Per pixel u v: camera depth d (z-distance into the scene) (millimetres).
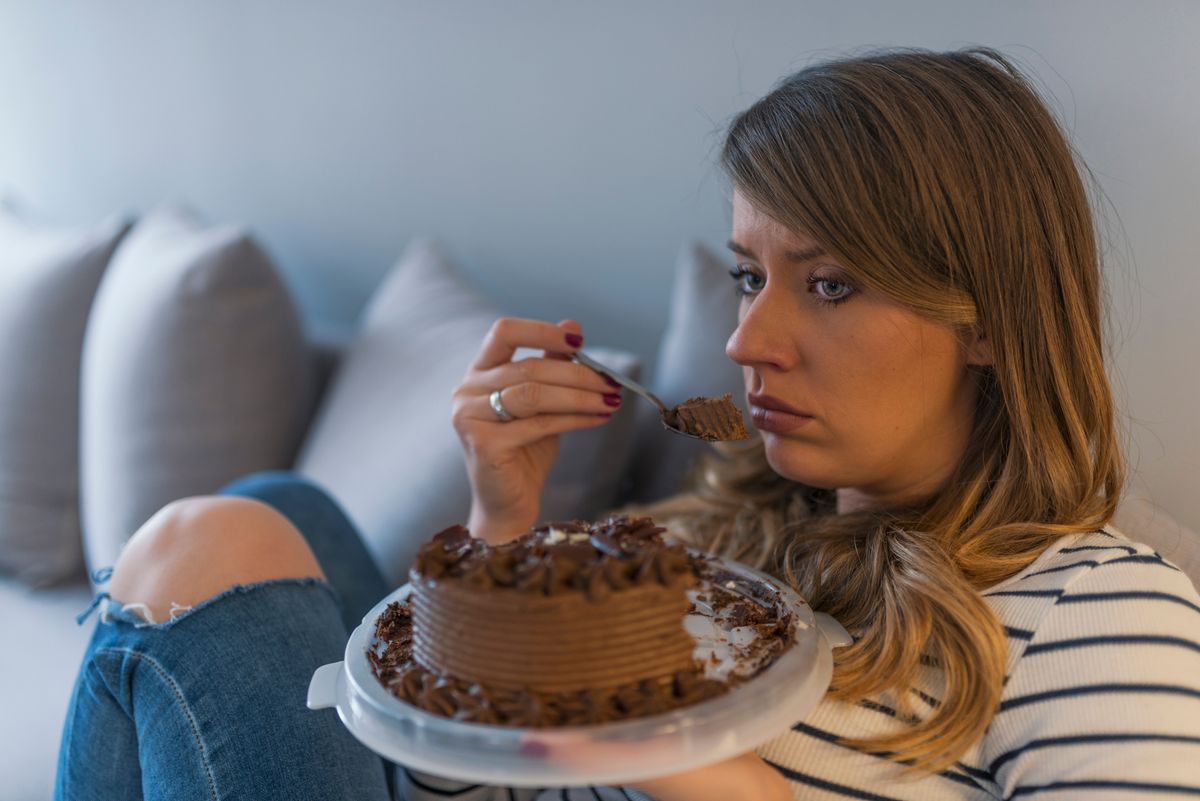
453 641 743
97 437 1975
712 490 1342
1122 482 1004
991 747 904
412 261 2049
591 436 1562
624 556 755
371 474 1722
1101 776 816
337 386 1976
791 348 988
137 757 1113
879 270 931
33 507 2094
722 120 1747
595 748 681
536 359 1241
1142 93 1295
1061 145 1004
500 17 2016
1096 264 1021
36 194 2904
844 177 931
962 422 1045
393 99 2213
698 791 842
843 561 1040
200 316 1897
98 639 1134
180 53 2520
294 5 2309
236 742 1027
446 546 810
